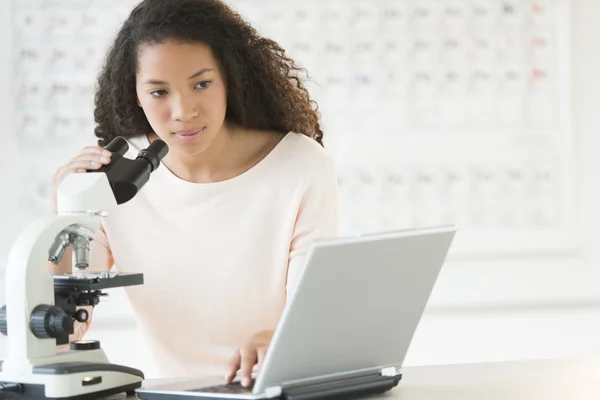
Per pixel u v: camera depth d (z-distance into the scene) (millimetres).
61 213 1812
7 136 3678
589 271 3867
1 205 3678
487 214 3828
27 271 1720
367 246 1594
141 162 1940
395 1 3750
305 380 1669
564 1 3783
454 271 3834
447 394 1760
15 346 1725
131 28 2232
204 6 2162
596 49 3822
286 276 2336
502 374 1968
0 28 3654
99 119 2455
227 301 2332
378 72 3764
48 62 3680
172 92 2064
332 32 3748
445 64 3783
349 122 3768
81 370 1699
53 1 3670
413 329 1849
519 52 3799
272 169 2344
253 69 2336
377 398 1730
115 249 2398
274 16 3729
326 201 2342
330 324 1635
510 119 3811
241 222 2330
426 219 3811
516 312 3863
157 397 1681
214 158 2354
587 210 3848
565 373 1964
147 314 2393
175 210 2352
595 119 3832
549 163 3830
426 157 3797
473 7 3775
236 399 1601
